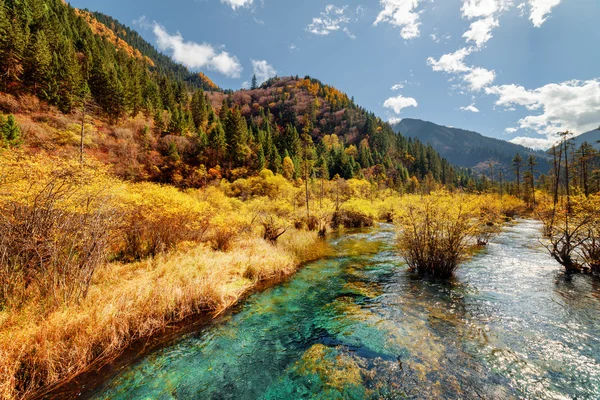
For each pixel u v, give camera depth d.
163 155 44.62
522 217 32.22
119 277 6.92
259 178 33.56
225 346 4.96
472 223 8.91
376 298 7.13
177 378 4.07
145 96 61.94
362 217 23.59
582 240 9.00
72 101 37.16
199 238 10.84
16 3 48.88
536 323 5.56
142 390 3.80
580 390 3.68
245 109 129.50
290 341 5.12
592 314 5.91
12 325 4.21
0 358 3.48
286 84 166.25
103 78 46.44
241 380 4.05
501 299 6.84
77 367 4.12
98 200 6.27
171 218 9.56
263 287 8.11
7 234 4.95
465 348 4.71
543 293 7.16
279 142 66.69
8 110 33.03
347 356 4.59
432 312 6.18
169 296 6.00
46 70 40.34
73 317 4.53
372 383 3.90
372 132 106.62
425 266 9.19
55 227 5.28
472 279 8.45
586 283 7.89
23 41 39.88
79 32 70.06
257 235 13.65
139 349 4.79
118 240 8.55
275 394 3.76
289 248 12.45
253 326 5.72
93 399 3.58
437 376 4.01
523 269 9.41
